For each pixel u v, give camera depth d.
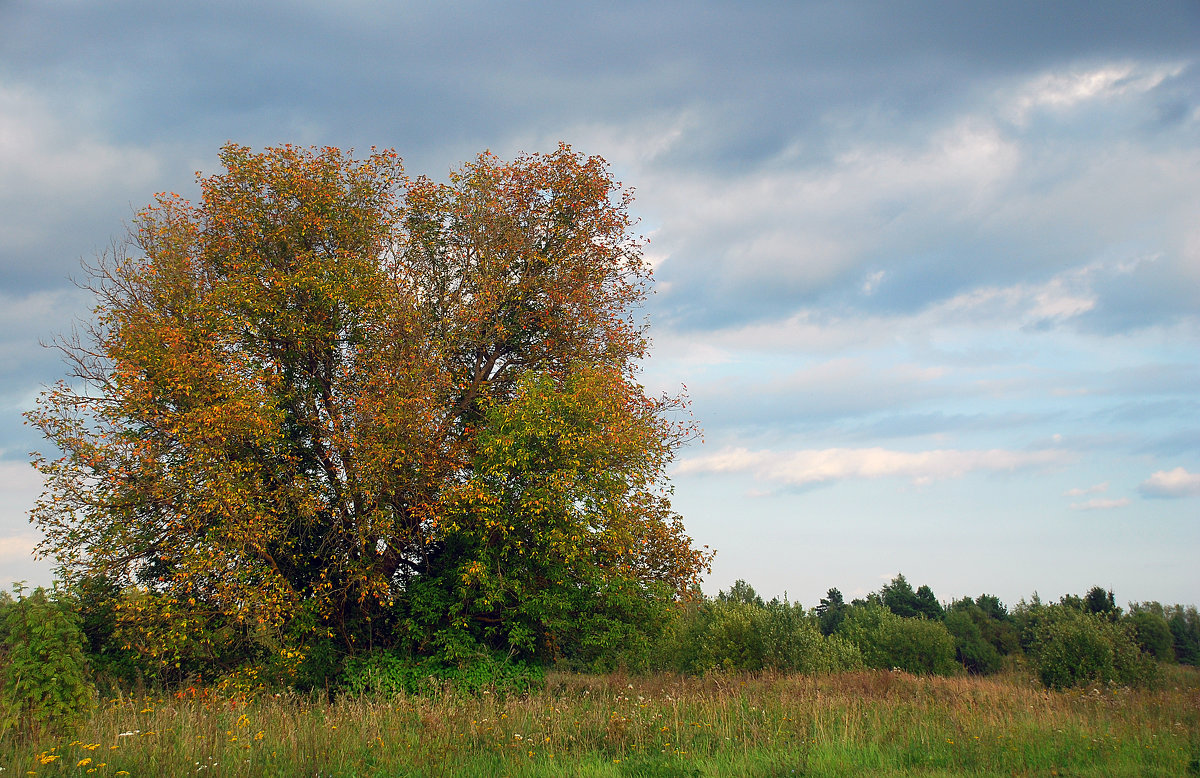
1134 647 32.12
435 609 19.52
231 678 17.86
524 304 22.36
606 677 22.19
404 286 20.64
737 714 13.09
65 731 10.75
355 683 17.91
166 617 17.17
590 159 23.06
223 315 18.58
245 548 17.44
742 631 39.97
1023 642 83.69
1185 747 11.80
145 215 20.38
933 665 57.53
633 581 19.70
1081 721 13.74
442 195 22.77
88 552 18.00
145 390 17.58
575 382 18.91
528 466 18.27
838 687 21.28
